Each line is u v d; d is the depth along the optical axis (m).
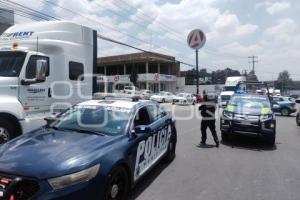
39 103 8.00
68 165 4.12
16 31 9.13
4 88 7.18
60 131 5.53
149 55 61.31
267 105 11.99
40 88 8.01
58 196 3.89
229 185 6.51
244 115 11.37
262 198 5.81
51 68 8.37
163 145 7.45
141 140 5.81
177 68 68.75
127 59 63.72
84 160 4.28
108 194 4.52
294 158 9.23
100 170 4.33
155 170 7.48
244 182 6.74
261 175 7.32
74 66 9.09
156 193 5.88
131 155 5.27
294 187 6.47
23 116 7.43
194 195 5.85
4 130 7.13
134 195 5.73
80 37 9.41
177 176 7.02
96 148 4.70
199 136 13.09
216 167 7.95
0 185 4.00
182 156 9.12
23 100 7.59
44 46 8.39
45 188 3.89
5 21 21.91
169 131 7.92
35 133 5.48
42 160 4.20
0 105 6.87
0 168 4.08
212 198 5.73
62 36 8.84
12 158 4.27
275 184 6.64
